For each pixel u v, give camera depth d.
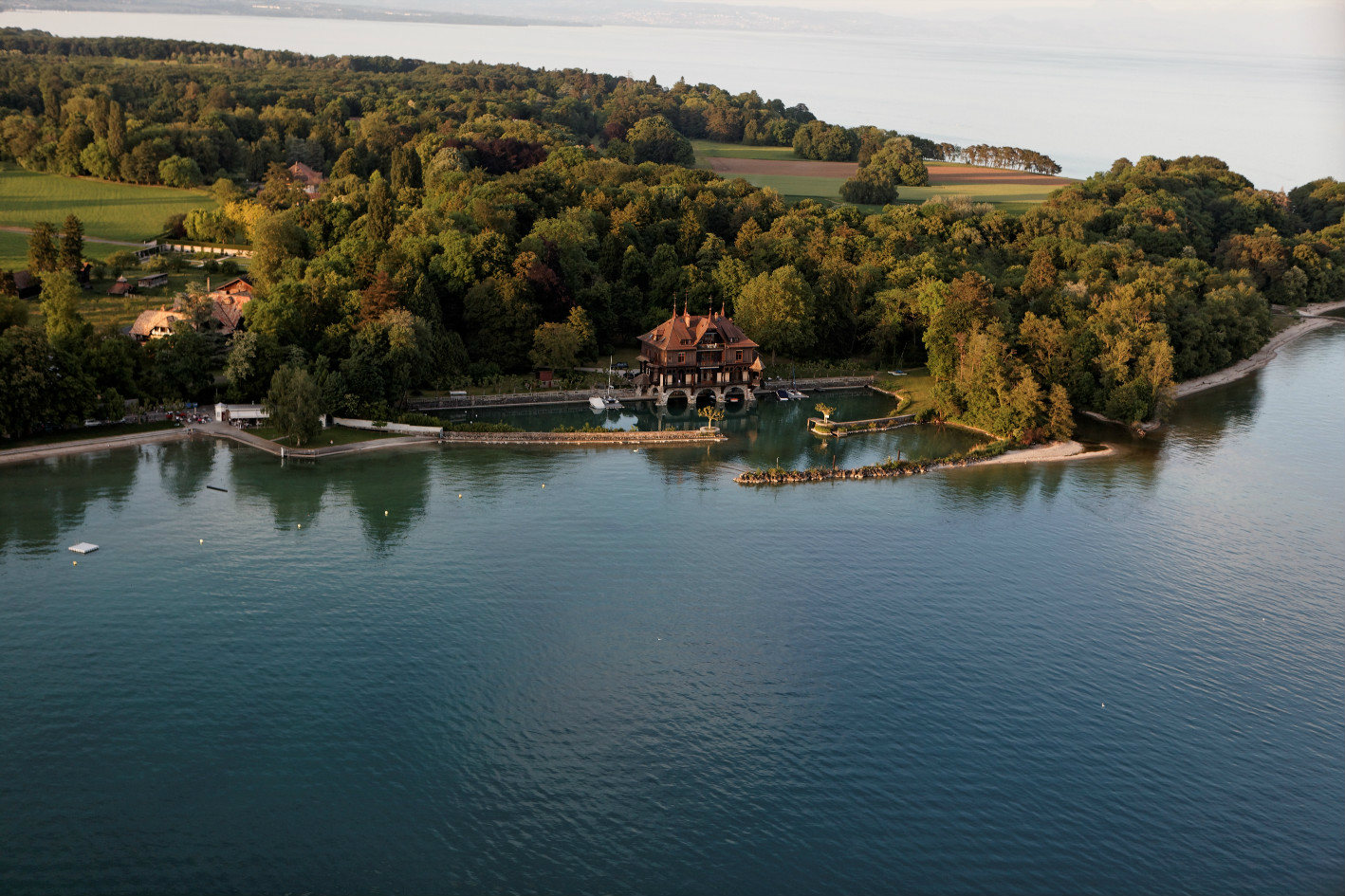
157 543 139.50
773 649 119.44
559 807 92.94
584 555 141.38
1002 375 199.75
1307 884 86.69
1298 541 151.12
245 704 105.38
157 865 84.81
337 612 123.88
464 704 106.88
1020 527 154.88
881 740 103.56
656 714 106.62
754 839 89.81
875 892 84.38
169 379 188.12
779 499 164.62
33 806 90.50
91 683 107.81
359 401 187.50
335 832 88.94
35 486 155.38
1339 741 105.19
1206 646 122.19
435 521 150.75
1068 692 112.31
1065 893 84.94
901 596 132.38
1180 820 93.62
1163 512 161.62
